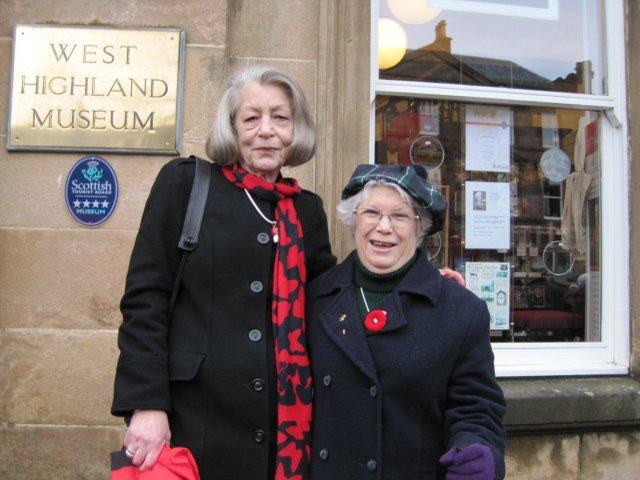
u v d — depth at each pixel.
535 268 2.96
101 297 2.40
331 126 2.53
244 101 1.59
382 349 1.46
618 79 2.96
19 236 2.40
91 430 2.38
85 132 2.41
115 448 2.39
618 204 2.92
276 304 1.53
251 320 1.50
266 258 1.54
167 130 2.43
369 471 1.41
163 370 1.43
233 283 1.51
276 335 1.51
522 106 2.99
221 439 1.46
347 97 2.60
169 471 1.36
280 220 1.60
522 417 2.54
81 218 2.40
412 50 2.92
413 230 1.53
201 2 2.47
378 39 2.87
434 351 1.45
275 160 1.59
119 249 2.41
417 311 1.49
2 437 2.37
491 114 2.97
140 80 2.44
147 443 1.38
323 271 1.75
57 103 2.41
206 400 1.47
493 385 1.47
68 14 2.44
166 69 2.45
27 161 2.41
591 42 3.07
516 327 2.93
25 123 2.40
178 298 1.52
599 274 2.97
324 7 2.55
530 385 2.71
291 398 1.49
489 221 2.94
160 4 2.46
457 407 1.46
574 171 3.02
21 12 2.44
